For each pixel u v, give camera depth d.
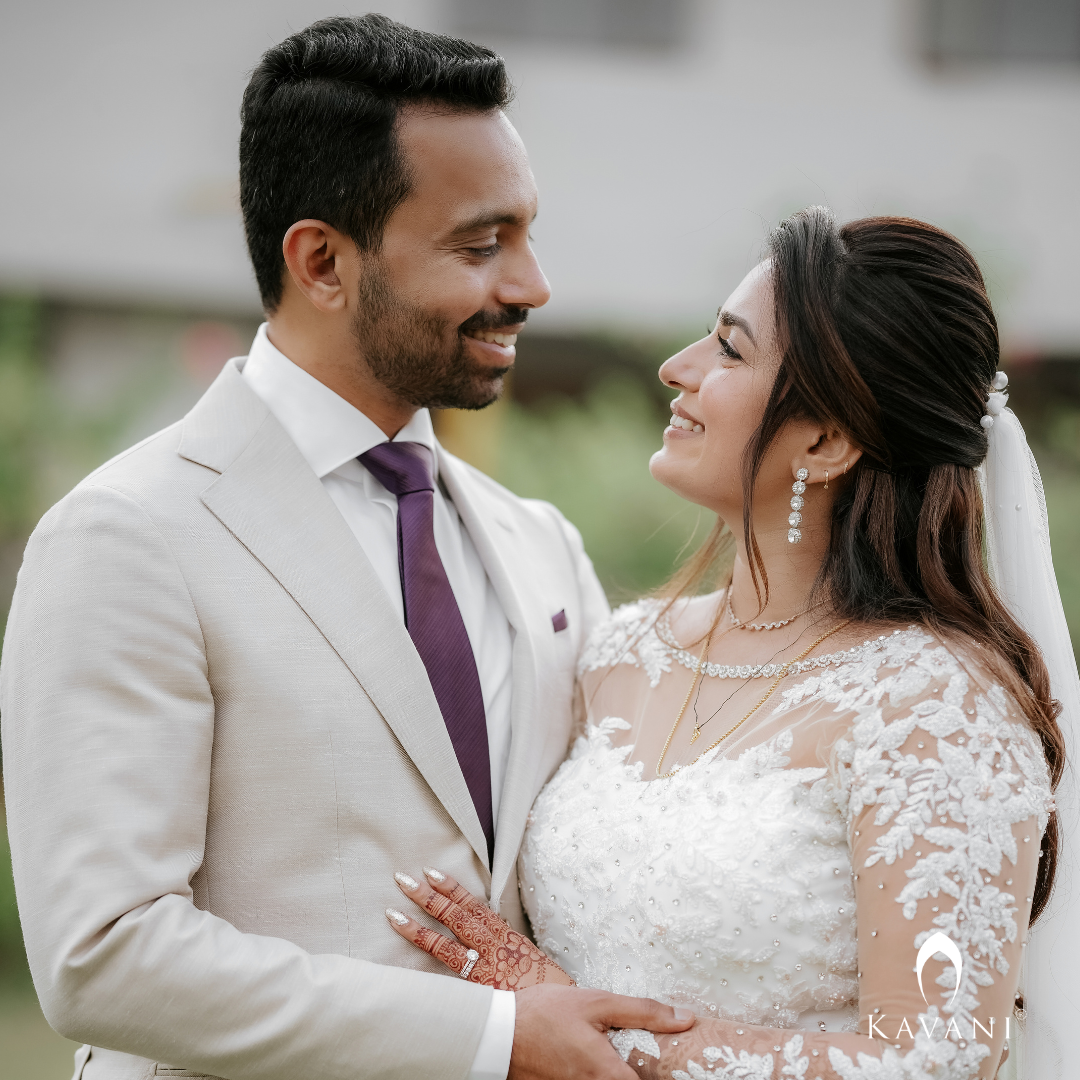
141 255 5.73
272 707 1.75
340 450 1.97
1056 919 1.92
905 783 1.66
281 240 1.97
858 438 1.90
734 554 2.21
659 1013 1.70
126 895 1.60
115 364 5.98
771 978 1.74
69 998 1.60
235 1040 1.60
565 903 1.93
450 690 1.91
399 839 1.79
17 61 5.61
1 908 4.92
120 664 1.67
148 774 1.65
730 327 1.98
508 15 5.89
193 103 5.70
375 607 1.83
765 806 1.79
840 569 1.96
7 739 1.73
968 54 6.03
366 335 1.94
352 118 1.87
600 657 2.22
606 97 5.96
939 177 6.03
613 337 6.12
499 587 2.09
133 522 1.73
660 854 1.82
